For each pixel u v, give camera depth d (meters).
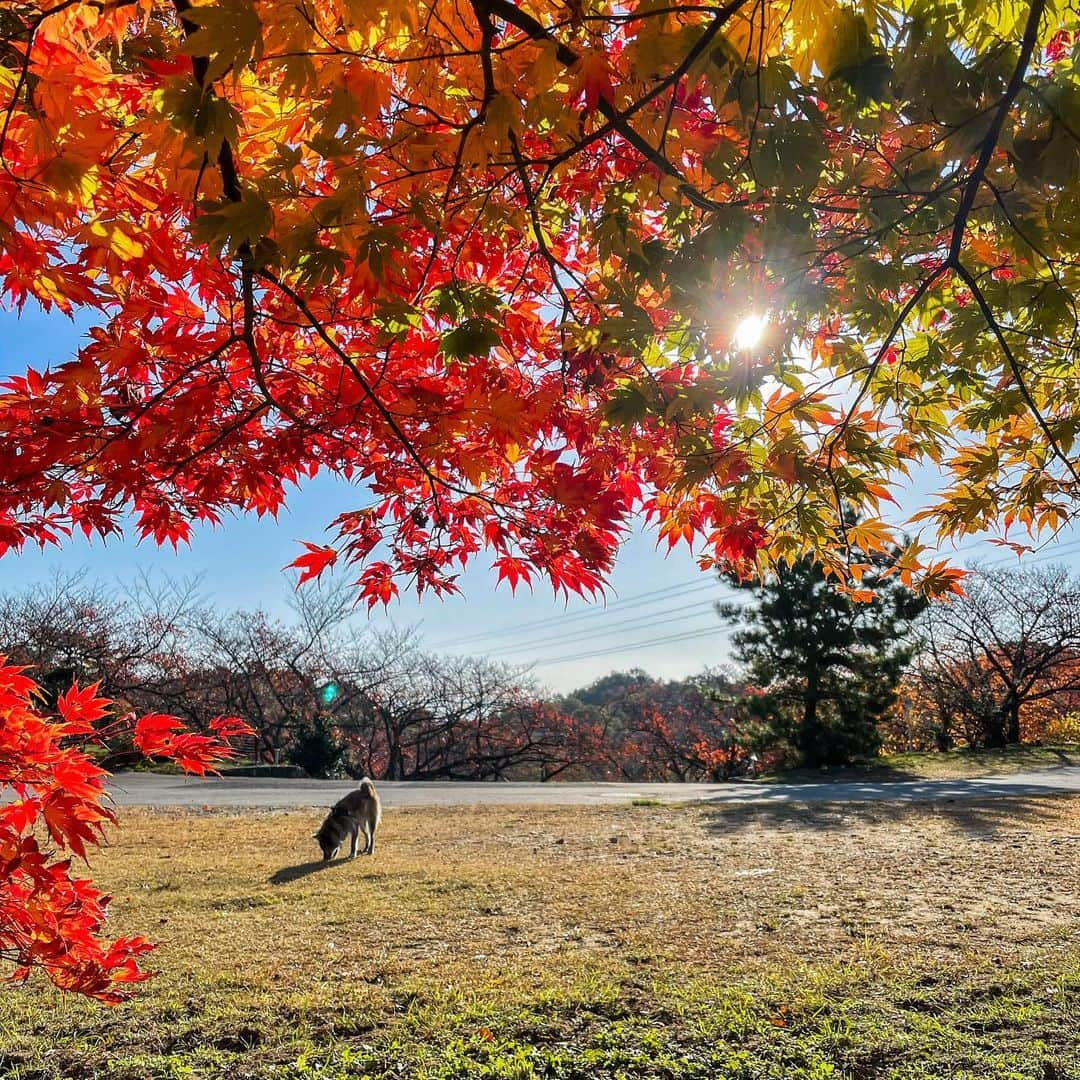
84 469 2.65
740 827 10.88
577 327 2.92
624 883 7.52
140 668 31.14
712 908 6.57
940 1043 4.05
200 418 2.67
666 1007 4.55
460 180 2.18
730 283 2.35
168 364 2.60
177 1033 4.36
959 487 3.55
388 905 6.95
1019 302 2.57
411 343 2.83
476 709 38.69
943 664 32.28
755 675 25.08
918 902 6.62
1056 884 7.15
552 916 6.49
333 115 1.79
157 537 3.39
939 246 2.67
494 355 3.18
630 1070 3.88
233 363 2.72
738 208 2.10
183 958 5.56
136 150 2.00
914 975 4.93
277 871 8.51
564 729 40.38
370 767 37.25
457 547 3.70
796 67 1.67
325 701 35.53
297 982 5.09
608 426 3.09
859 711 23.73
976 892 6.91
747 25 1.70
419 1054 4.07
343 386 2.74
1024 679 32.00
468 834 10.97
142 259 2.13
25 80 1.67
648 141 2.18
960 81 1.66
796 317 2.53
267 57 1.64
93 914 2.45
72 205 1.85
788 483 3.17
